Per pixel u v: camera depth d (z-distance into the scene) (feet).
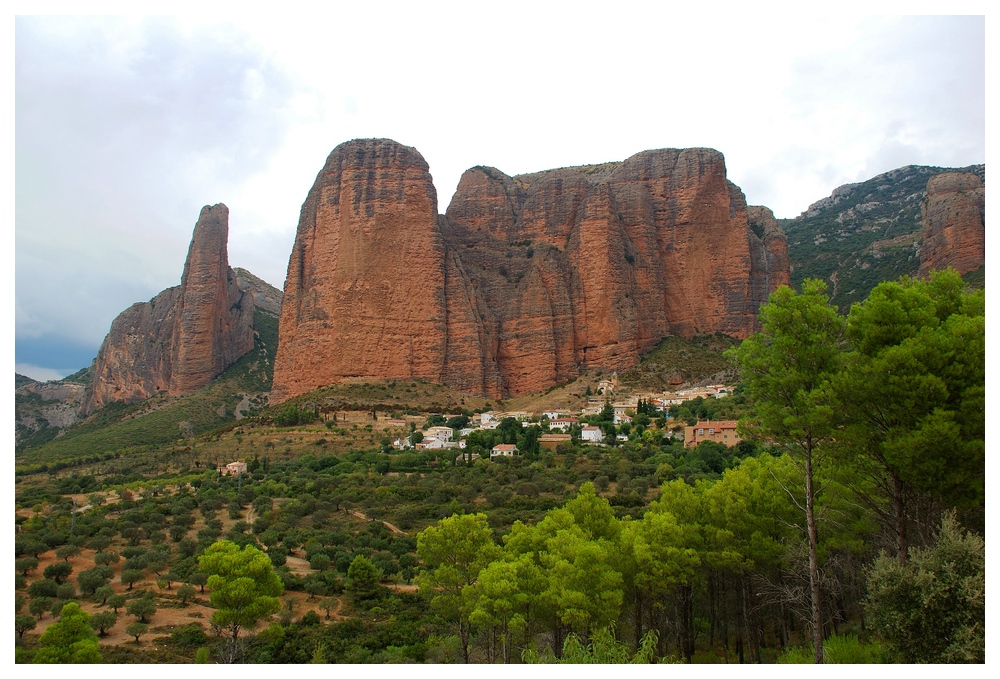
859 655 92.02
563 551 120.16
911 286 105.60
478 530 137.49
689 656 121.80
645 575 114.93
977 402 85.56
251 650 142.31
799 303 99.50
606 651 96.68
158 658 135.33
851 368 95.50
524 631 122.21
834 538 115.55
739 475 124.57
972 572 80.79
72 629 118.73
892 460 90.02
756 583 118.73
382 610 169.68
